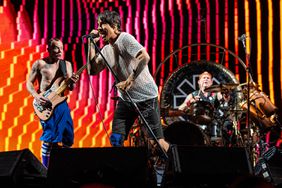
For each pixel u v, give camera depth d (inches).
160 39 293.6
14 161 123.7
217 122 240.8
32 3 305.1
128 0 299.4
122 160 126.8
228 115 240.1
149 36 294.8
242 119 246.8
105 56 164.6
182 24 292.8
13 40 300.5
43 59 212.4
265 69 280.4
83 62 297.0
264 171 154.2
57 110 204.7
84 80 292.5
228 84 237.1
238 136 233.6
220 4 290.0
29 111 288.0
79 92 291.7
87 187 98.3
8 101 289.4
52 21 303.4
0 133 282.7
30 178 127.7
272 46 281.4
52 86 208.1
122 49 159.6
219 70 270.4
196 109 237.6
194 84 271.3
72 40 300.2
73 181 125.3
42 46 301.3
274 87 277.9
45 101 204.1
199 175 133.7
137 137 226.7
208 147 136.6
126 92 154.9
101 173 124.2
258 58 281.9
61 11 303.7
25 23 303.1
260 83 279.7
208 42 288.7
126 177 125.8
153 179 153.9
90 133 286.5
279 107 275.1
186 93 271.1
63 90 205.3
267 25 283.7
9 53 298.2
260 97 233.3
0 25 299.7
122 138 163.5
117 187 124.7
